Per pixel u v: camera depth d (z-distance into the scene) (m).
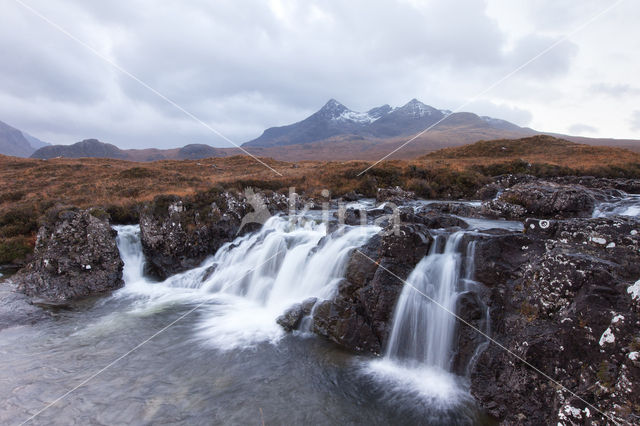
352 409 7.60
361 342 10.00
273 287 14.14
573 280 6.51
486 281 9.30
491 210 19.66
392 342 9.70
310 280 13.13
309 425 7.10
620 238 7.19
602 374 5.10
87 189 28.78
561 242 8.02
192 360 9.66
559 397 5.62
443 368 8.91
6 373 8.92
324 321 10.77
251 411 7.54
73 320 12.46
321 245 14.35
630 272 6.18
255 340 10.77
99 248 16.03
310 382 8.60
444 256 10.41
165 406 7.70
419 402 7.77
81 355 9.93
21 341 10.74
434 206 22.11
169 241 17.50
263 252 15.97
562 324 6.11
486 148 60.53
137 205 21.97
